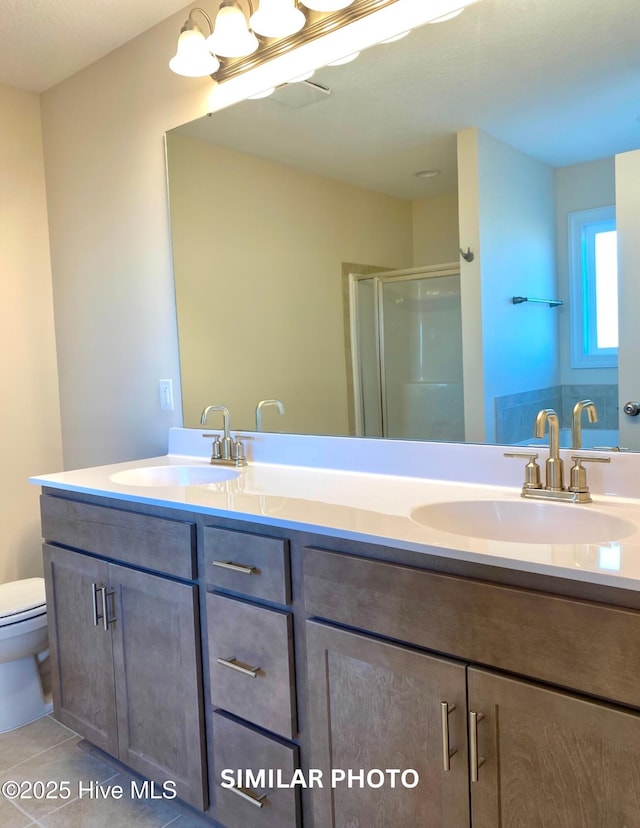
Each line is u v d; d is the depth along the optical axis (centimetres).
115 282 244
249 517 137
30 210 264
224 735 148
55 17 206
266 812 141
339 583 122
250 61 192
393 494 152
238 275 208
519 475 152
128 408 246
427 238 169
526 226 152
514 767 102
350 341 185
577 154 145
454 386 166
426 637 111
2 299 256
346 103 180
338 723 125
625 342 140
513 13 151
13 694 215
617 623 90
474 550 104
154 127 223
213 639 149
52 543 196
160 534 159
